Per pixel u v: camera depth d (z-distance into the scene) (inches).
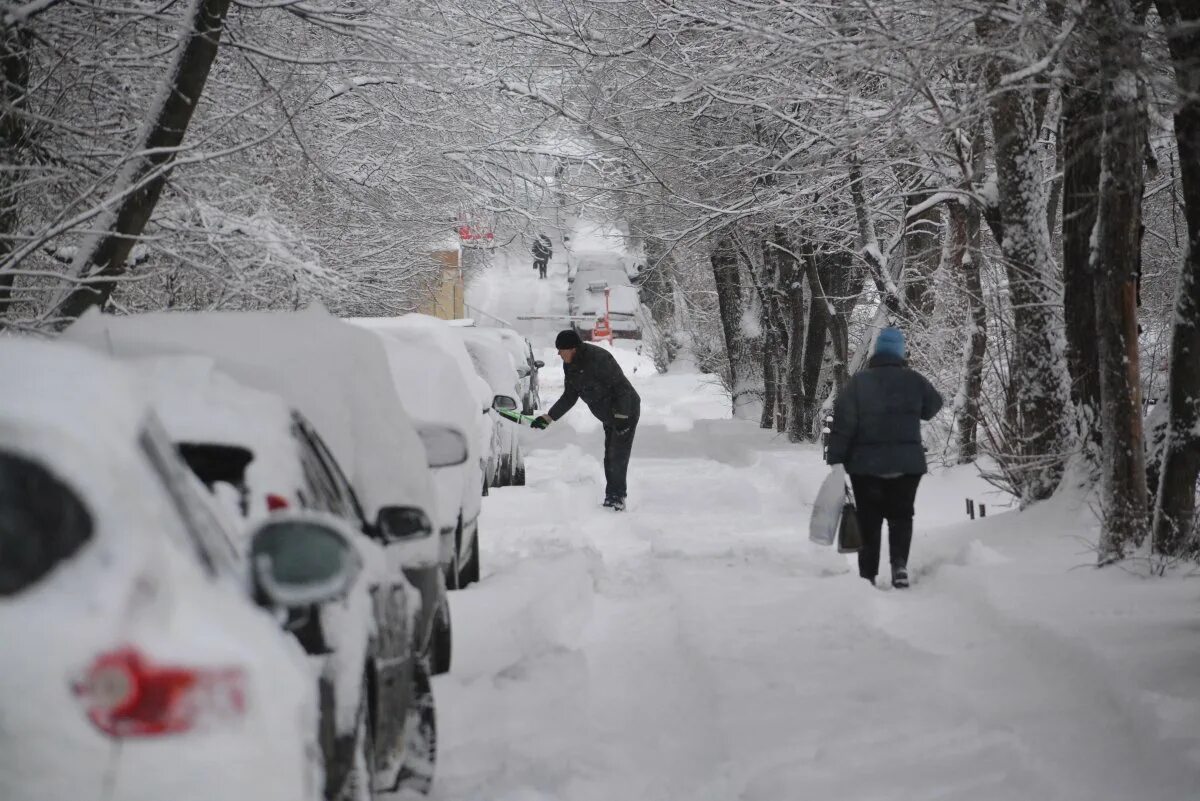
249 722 370.6
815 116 2364.7
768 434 3821.4
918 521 1929.1
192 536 399.2
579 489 2310.5
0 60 1439.5
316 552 424.5
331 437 719.1
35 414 370.9
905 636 1124.5
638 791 759.1
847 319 3698.3
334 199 2362.2
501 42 2498.8
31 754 349.7
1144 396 1936.5
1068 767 753.6
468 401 1428.4
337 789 509.7
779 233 3299.7
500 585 1316.4
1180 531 1245.7
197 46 1428.4
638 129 2876.5
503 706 927.0
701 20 2027.6
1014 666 986.7
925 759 781.9
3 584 361.4
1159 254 3376.0
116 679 353.4
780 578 1424.7
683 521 1983.3
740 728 855.1
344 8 1732.3
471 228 3068.4
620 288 7647.6
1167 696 810.2
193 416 541.6
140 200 1401.3
